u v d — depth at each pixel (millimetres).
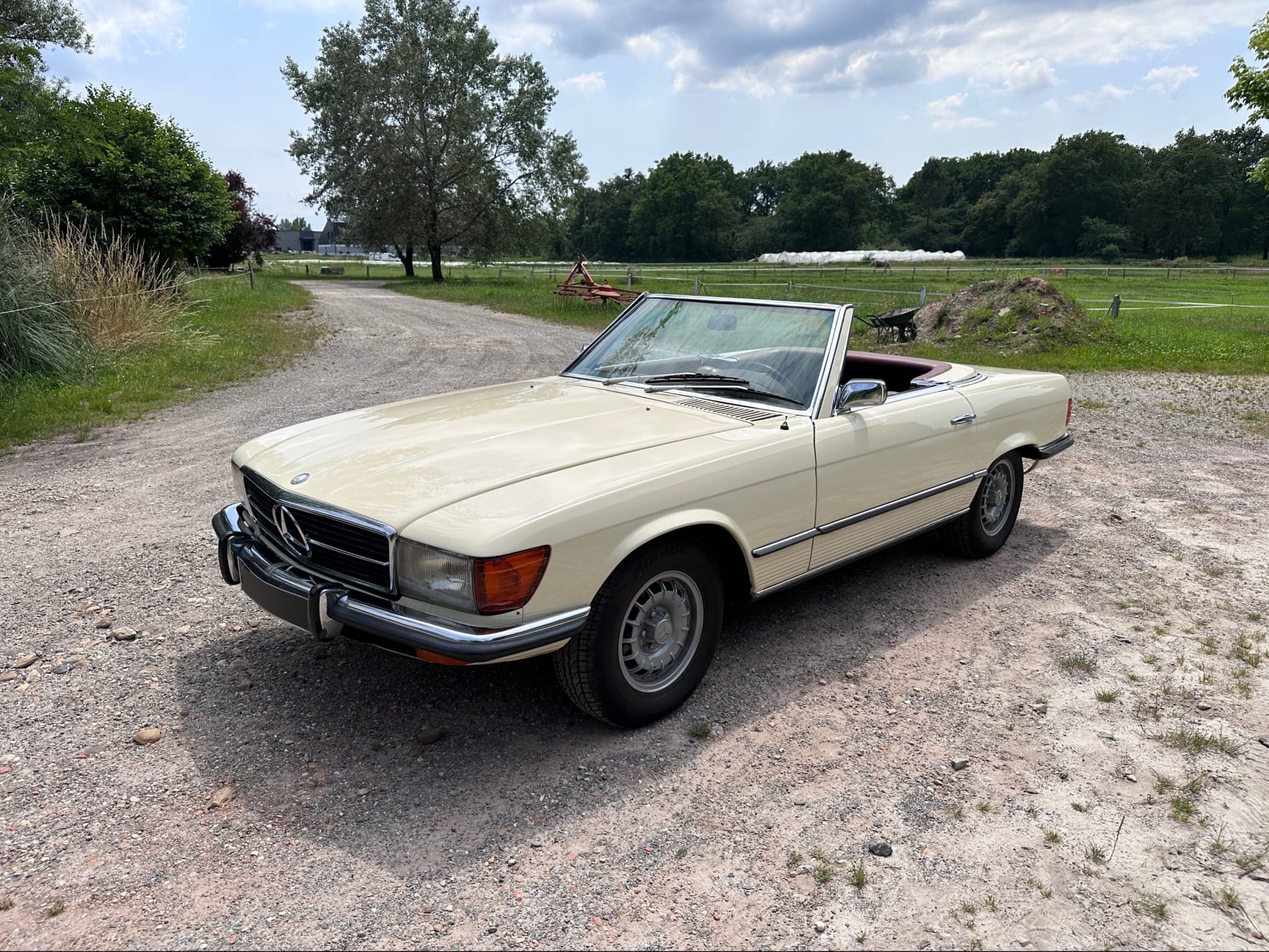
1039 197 119500
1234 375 13195
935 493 4352
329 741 3107
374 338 17359
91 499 6047
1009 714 3350
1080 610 4363
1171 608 4391
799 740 3156
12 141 11062
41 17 27953
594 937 2219
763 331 4090
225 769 2922
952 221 146000
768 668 3709
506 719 3279
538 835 2619
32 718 3215
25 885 2365
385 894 2361
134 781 2846
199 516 5645
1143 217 114938
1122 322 21047
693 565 3213
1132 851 2568
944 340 17047
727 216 125688
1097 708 3398
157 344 13320
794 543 3592
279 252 110375
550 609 2744
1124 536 5535
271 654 3760
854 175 124500
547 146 48906
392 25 45906
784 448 3463
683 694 3320
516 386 4383
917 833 2641
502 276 51188
